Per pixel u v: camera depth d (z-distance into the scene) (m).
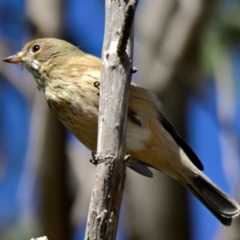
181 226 13.31
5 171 13.27
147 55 13.22
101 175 7.44
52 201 11.40
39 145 11.46
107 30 7.85
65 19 12.55
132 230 13.23
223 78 12.45
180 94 13.45
